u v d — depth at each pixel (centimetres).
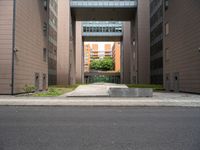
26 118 1046
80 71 8388
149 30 6078
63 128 827
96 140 662
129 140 662
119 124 905
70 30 6209
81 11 6312
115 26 8469
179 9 3241
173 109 1443
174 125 885
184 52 3081
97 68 13875
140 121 974
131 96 2262
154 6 5672
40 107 1545
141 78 6091
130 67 7612
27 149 578
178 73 3297
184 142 641
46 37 3969
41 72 3644
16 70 2597
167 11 3791
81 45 8412
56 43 5934
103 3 6000
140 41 6084
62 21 6059
